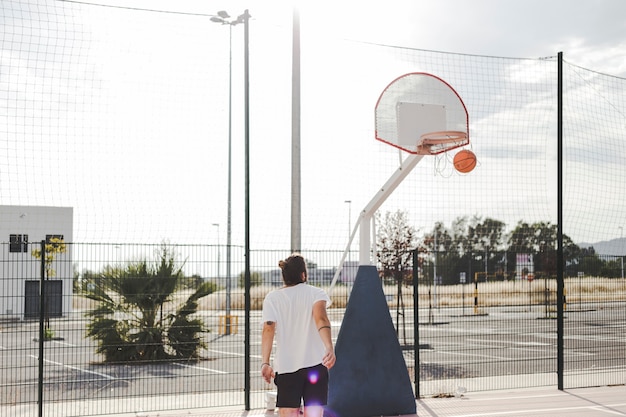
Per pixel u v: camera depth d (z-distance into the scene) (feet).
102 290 52.60
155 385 41.96
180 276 54.03
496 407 31.24
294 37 46.39
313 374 18.81
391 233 74.69
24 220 35.63
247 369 32.04
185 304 53.62
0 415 31.07
